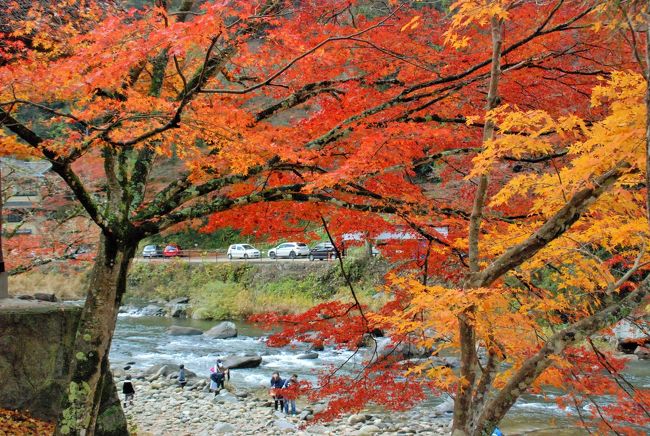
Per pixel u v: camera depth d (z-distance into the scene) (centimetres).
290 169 675
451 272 726
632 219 538
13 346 818
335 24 792
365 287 2656
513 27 768
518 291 608
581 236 567
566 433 1164
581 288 662
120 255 600
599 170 475
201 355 2106
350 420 1315
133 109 540
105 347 593
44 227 1434
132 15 588
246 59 612
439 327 535
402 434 1218
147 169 667
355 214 719
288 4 732
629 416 621
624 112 441
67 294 2909
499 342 561
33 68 543
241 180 639
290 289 2931
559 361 491
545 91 721
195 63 746
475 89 741
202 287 3188
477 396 555
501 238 618
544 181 509
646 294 457
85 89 493
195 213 621
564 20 710
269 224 758
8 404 802
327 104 746
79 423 562
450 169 843
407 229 726
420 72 741
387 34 716
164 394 1555
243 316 2806
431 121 726
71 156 550
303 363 1933
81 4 692
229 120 570
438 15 794
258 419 1333
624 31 579
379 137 582
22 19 670
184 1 691
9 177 1303
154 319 2912
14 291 2778
